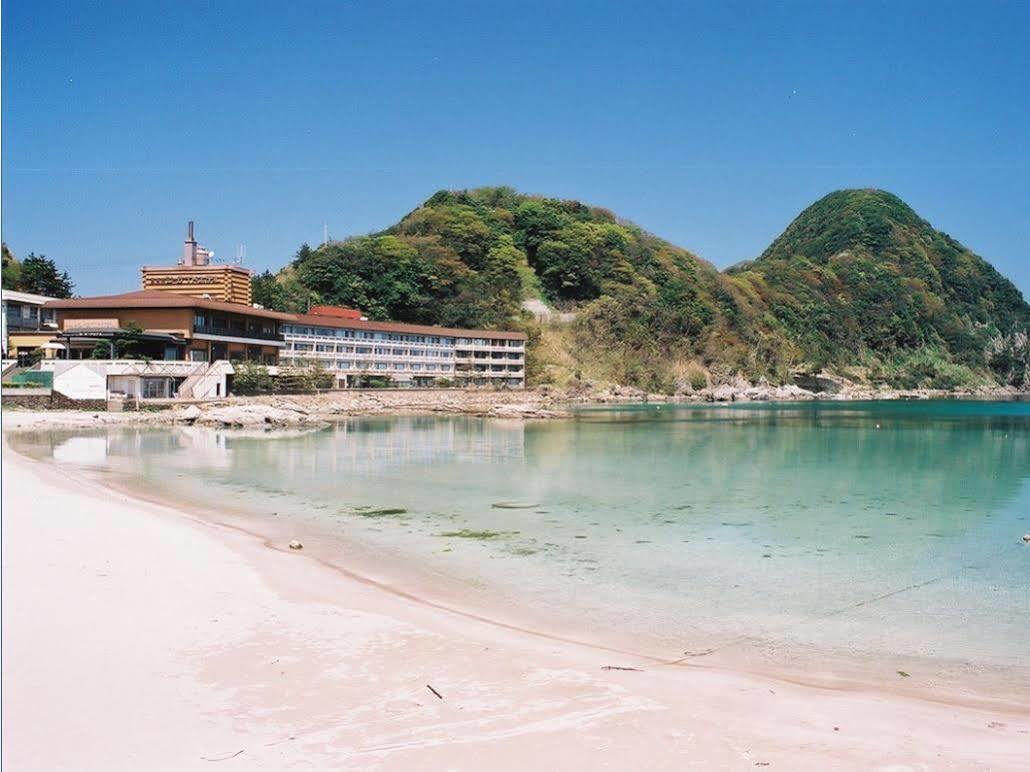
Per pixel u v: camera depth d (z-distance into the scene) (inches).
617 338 6914.4
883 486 1486.2
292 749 378.6
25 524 871.7
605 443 2423.7
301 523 1031.0
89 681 450.0
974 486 1494.8
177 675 462.3
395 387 4968.0
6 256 4542.3
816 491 1412.4
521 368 5900.6
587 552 890.1
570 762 371.2
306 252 6776.6
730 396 6914.4
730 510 1192.2
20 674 457.7
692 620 639.8
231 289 4660.4
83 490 1190.3
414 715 418.6
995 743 408.2
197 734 391.2
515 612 648.4
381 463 1765.5
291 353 4488.2
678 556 876.6
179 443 2126.0
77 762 362.0
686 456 2050.9
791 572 808.9
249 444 2140.7
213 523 992.9
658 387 6722.4
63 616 555.8
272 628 552.7
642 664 522.6
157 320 3467.0
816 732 414.6
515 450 2140.7
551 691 456.8
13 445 2001.7
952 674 526.0
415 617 601.3
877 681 509.7
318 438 2401.6
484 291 6850.4
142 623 549.0
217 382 3294.8
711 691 470.3
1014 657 561.0
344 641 532.4
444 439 2472.9
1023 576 797.9
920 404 6555.1
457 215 7662.4
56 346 3243.1
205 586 650.8
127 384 2984.7
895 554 898.7
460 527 1027.3
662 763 372.8
